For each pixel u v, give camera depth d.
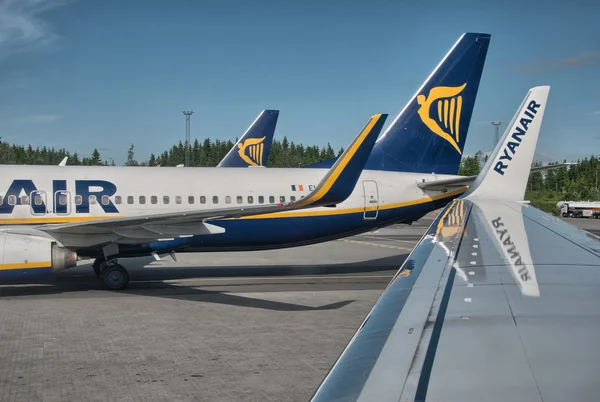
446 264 5.00
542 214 8.62
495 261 5.11
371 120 15.73
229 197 19.66
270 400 7.30
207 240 18.91
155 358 9.22
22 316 12.59
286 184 20.42
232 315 12.77
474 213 8.53
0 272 15.12
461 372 2.49
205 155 131.00
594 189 105.38
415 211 21.11
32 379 8.09
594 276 4.47
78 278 19.20
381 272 21.33
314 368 8.71
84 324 11.77
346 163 15.77
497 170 10.88
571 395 2.21
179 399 7.31
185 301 14.66
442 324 3.21
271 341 10.37
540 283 4.23
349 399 2.24
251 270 21.72
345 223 20.28
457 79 21.64
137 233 16.47
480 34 21.59
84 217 18.41
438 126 21.58
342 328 11.45
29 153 122.06
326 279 19.30
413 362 2.63
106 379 8.11
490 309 3.50
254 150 37.69
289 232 19.81
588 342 2.84
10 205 17.86
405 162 21.36
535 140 10.70
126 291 16.42
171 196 19.23
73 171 18.84
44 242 15.56
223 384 7.93
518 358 2.63
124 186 18.94
